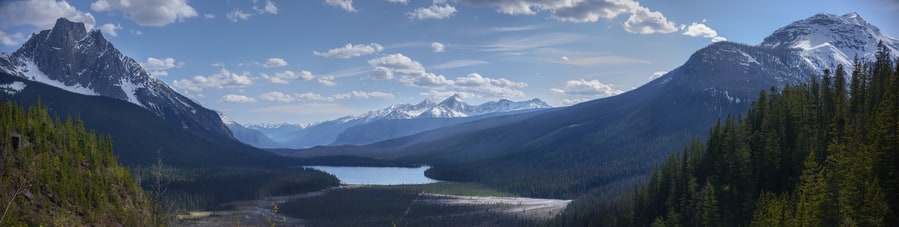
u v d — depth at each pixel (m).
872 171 98.44
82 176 144.88
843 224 91.31
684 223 153.25
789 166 139.12
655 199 178.12
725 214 139.88
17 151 129.50
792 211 110.88
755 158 147.75
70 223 124.88
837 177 104.69
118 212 139.00
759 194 138.62
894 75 124.62
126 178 157.62
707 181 147.25
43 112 161.00
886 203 92.56
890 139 97.88
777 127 154.88
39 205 121.00
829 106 155.75
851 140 118.31
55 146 150.50
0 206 105.62
